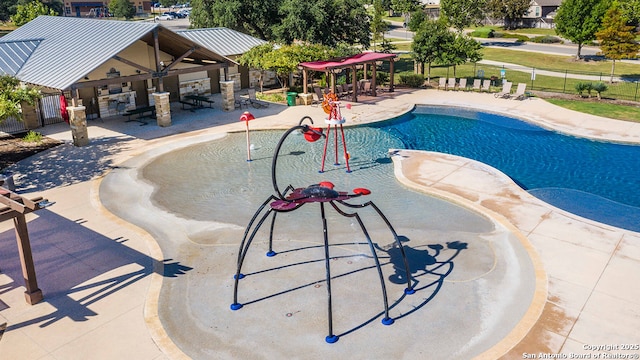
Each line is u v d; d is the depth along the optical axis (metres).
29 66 27.98
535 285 12.40
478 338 10.62
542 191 19.09
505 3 78.12
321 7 42.34
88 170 21.64
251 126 27.56
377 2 59.97
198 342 10.74
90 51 26.58
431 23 38.59
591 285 12.35
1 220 11.23
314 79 40.97
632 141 24.08
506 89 33.38
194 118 29.80
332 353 10.29
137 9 135.12
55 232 15.95
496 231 15.26
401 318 11.30
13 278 13.41
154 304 12.08
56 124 29.31
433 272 13.12
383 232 15.42
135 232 15.81
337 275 13.07
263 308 11.81
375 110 30.78
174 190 19.28
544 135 26.12
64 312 11.88
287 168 21.34
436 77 42.31
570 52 54.94
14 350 10.59
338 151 23.61
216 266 13.70
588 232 15.07
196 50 29.02
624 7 55.66
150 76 26.86
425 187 18.67
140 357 10.32
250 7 43.88
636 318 11.11
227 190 19.12
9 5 101.00
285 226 15.97
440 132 26.97
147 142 25.33
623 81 38.88
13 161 22.94
